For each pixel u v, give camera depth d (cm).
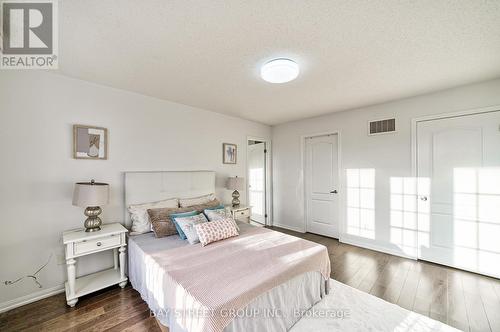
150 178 282
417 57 191
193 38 164
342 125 369
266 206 485
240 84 252
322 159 406
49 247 217
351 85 255
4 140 196
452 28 151
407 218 303
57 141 223
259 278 151
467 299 207
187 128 333
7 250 197
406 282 239
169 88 265
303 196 430
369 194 338
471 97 254
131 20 143
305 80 241
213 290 136
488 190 247
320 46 175
